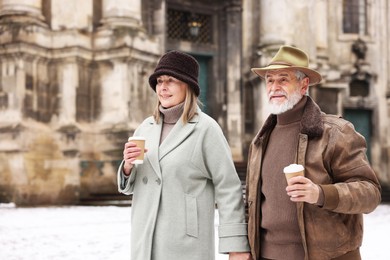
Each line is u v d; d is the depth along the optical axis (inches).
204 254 153.9
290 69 151.1
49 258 345.7
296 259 147.9
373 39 1168.2
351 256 146.4
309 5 1029.2
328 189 134.7
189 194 155.0
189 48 988.6
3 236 434.6
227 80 1020.5
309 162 145.6
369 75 1151.0
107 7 826.8
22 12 788.0
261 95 996.6
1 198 756.0
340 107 1098.1
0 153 764.0
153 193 155.3
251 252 155.6
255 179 157.3
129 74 801.6
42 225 505.0
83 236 435.2
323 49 1110.4
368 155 1154.0
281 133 155.4
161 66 159.0
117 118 794.8
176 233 152.2
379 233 476.7
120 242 405.4
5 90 775.1
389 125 1166.3
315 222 142.4
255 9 1041.5
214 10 1021.2
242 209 157.6
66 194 776.3
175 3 969.5
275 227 150.4
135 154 151.1
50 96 802.8
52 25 813.9
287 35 996.6
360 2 1170.6
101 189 787.4
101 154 799.1
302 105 153.0
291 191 133.6
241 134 1010.1
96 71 818.8
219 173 157.4
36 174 764.0
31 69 785.6
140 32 818.2
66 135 784.9
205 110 1010.7
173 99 160.7
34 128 771.4
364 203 137.8
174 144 156.4
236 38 1023.0
